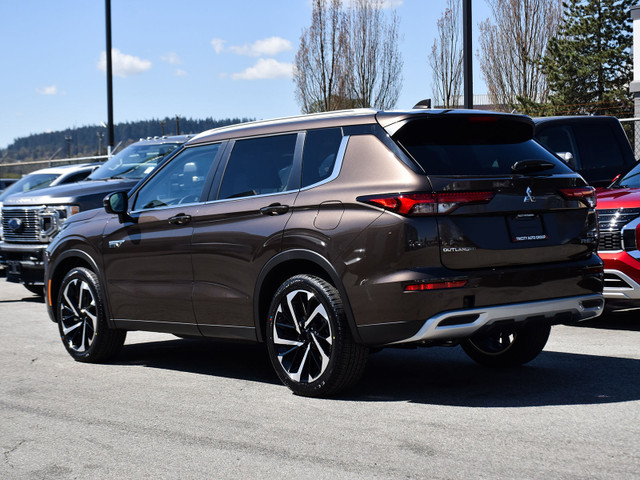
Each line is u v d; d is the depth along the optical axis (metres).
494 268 4.82
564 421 4.47
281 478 3.69
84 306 6.78
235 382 5.79
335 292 4.98
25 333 8.33
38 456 4.15
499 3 35.06
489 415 4.65
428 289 4.63
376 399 5.11
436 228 4.67
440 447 4.05
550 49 35.12
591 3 44.62
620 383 5.36
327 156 5.22
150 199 6.34
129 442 4.34
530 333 5.79
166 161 6.36
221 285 5.66
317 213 5.08
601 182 9.77
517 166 4.98
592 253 5.33
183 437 4.39
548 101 39.41
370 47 29.89
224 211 5.65
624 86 43.38
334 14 29.92
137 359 6.85
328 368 5.02
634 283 7.21
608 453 3.89
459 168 4.84
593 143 10.44
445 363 6.27
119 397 5.40
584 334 7.38
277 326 5.30
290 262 5.26
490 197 4.80
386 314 4.73
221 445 4.22
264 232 5.34
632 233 7.23
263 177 5.57
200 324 5.86
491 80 35.22
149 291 6.19
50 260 7.07
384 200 4.75
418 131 4.96
